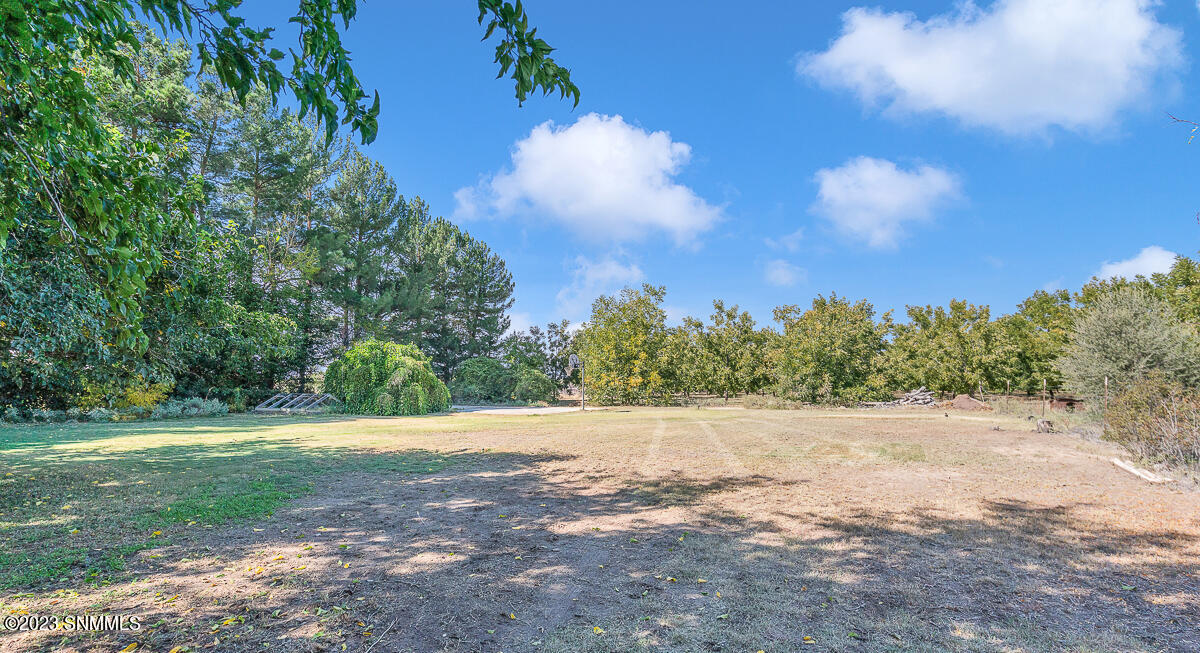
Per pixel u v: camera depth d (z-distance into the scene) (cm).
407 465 941
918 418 2112
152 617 328
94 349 634
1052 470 893
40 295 510
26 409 1816
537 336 4694
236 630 312
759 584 392
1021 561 443
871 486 756
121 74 237
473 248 4862
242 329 978
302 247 3366
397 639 304
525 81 256
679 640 306
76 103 231
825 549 473
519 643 301
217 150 2784
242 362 2412
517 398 3838
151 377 745
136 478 802
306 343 2923
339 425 1812
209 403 2372
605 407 3341
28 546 468
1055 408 2428
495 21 245
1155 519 577
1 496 675
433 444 1255
